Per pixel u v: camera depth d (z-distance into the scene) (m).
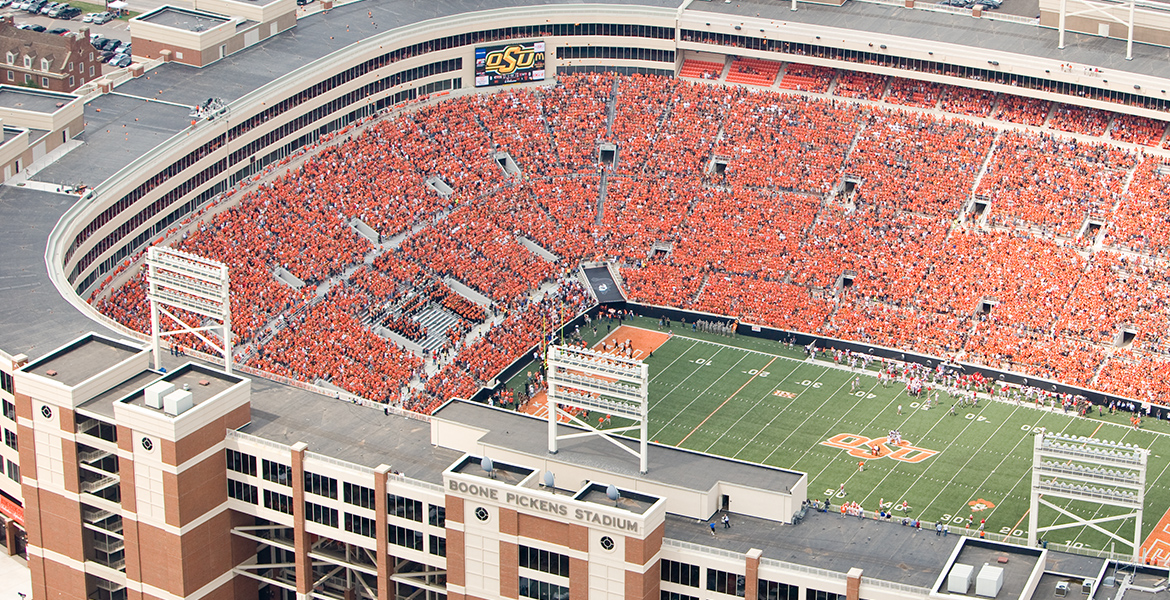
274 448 111.94
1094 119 169.75
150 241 149.50
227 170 157.62
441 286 156.75
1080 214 162.62
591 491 103.75
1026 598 95.69
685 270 166.75
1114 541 125.50
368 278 153.62
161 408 110.88
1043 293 156.62
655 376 153.25
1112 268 157.25
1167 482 134.88
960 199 167.25
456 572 107.31
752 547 103.12
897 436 141.88
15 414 117.31
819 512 108.00
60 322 125.62
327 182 163.00
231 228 153.25
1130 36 168.12
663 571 103.38
